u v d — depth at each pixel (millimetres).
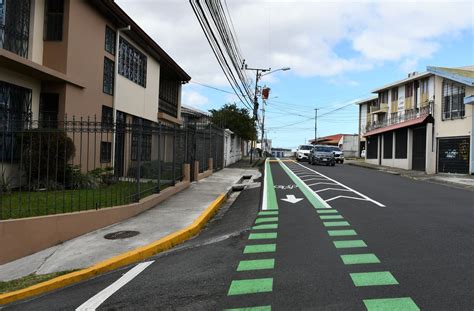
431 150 27781
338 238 7773
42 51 12148
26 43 11656
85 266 6512
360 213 10547
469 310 4453
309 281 5445
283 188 16531
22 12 11398
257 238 7980
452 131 26172
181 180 15391
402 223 9195
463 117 25281
